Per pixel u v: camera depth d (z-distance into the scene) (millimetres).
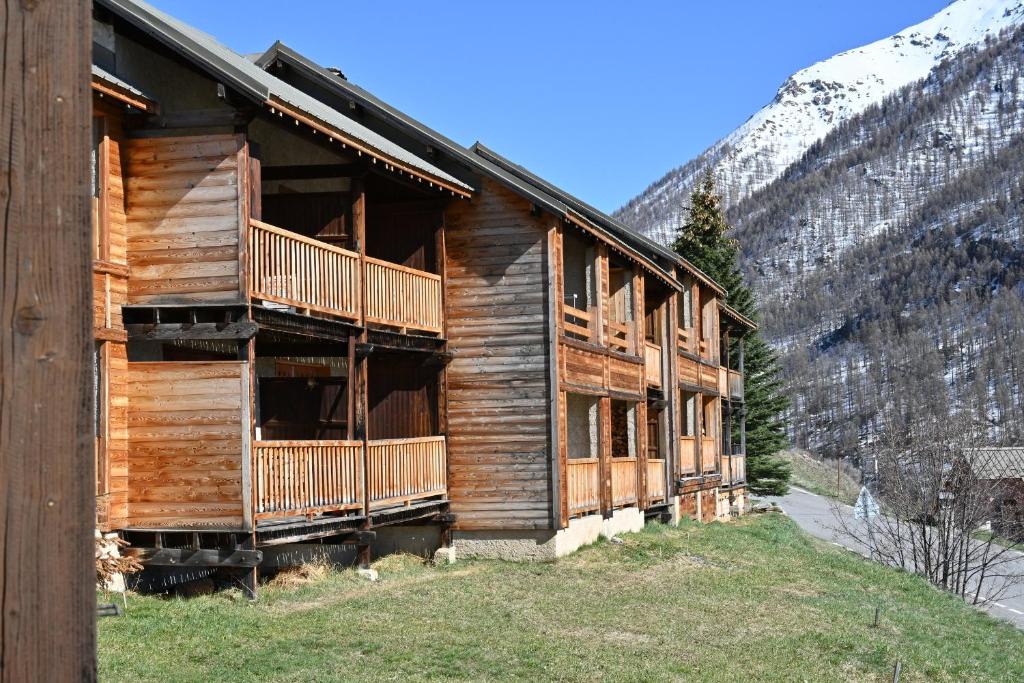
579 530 20797
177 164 13398
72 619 2178
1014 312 151375
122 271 13258
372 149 15477
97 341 12898
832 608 17609
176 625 11758
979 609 25109
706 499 33469
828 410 130750
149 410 13250
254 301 13922
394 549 19672
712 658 12875
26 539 2141
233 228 13211
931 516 29344
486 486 19422
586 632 13641
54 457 2170
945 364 141125
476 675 11094
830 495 67750
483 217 19672
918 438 29844
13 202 2146
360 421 16062
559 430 19266
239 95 13148
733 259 53312
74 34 2225
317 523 14617
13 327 2139
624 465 24062
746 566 21812
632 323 25031
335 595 14742
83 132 2234
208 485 13070
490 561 19250
